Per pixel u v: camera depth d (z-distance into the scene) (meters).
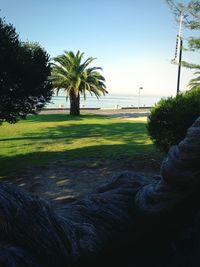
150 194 3.51
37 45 16.95
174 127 11.81
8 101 15.53
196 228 3.87
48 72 17.19
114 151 16.95
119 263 3.50
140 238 3.62
